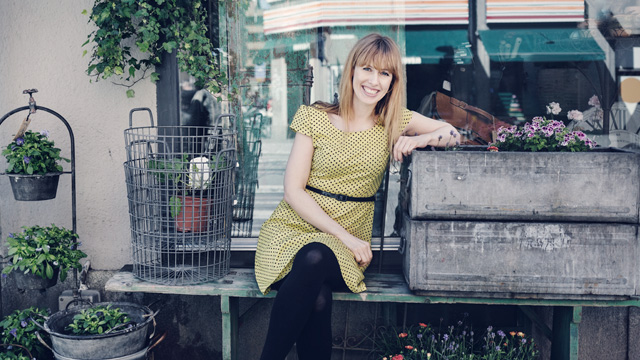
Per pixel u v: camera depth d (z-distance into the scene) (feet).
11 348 8.68
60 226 9.75
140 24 8.94
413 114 8.21
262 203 10.01
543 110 10.65
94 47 9.34
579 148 7.70
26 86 9.48
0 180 9.61
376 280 8.41
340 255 7.38
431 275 7.56
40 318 8.92
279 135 9.97
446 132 7.98
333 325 9.67
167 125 9.50
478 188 7.41
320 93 10.05
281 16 9.83
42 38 9.41
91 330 7.81
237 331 8.69
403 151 7.68
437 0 10.18
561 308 8.23
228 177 8.53
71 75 9.47
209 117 9.71
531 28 10.94
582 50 10.68
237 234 9.94
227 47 9.80
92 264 9.78
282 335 6.98
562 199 7.34
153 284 8.19
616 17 10.59
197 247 8.54
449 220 7.54
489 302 7.69
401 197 9.16
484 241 7.45
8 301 9.80
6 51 9.42
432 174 7.44
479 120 10.30
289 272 7.39
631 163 7.22
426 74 10.43
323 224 7.68
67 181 9.66
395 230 9.87
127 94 9.20
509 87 10.57
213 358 9.78
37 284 8.57
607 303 7.58
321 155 7.84
